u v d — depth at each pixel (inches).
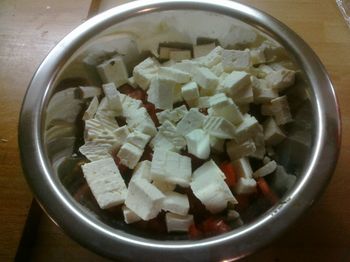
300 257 9.9
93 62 11.8
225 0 11.0
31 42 13.1
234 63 11.6
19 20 13.6
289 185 9.7
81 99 11.6
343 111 11.7
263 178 10.8
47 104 9.8
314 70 9.7
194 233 9.8
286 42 10.3
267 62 11.9
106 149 11.1
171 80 11.4
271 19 10.6
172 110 11.6
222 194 9.7
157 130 11.6
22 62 12.7
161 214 10.1
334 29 13.3
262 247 7.7
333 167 8.4
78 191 10.3
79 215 8.1
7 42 13.2
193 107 11.8
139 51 12.6
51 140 9.9
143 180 10.0
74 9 13.8
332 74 12.4
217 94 11.1
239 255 7.6
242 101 11.3
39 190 8.4
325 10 13.7
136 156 10.7
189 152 10.9
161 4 11.1
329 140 8.7
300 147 10.1
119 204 10.0
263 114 11.7
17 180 10.8
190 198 10.4
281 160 11.0
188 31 12.1
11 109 11.9
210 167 10.3
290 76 10.8
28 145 9.0
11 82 12.4
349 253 9.9
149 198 9.4
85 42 10.7
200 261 7.5
